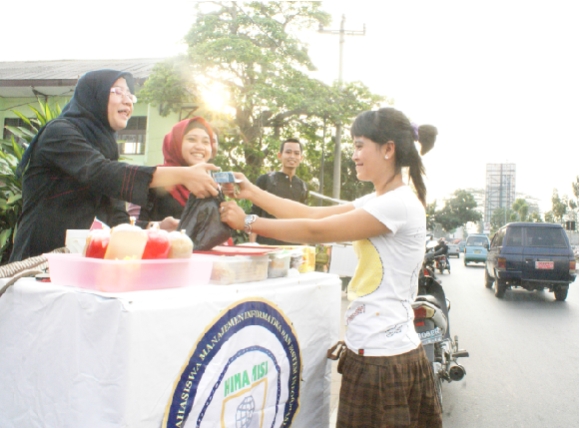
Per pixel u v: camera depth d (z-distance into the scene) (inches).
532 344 251.3
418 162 80.7
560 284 411.8
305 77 663.8
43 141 79.7
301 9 691.4
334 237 73.7
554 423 150.5
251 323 66.7
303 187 198.5
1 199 186.4
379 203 74.0
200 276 65.6
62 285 58.8
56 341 56.6
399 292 75.1
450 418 153.6
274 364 71.8
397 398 71.9
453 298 433.1
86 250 60.7
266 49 629.0
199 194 75.5
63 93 681.0
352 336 76.1
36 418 58.1
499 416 155.4
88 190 83.7
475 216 2942.9
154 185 75.2
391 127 77.3
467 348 241.1
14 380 61.0
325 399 87.3
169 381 54.9
